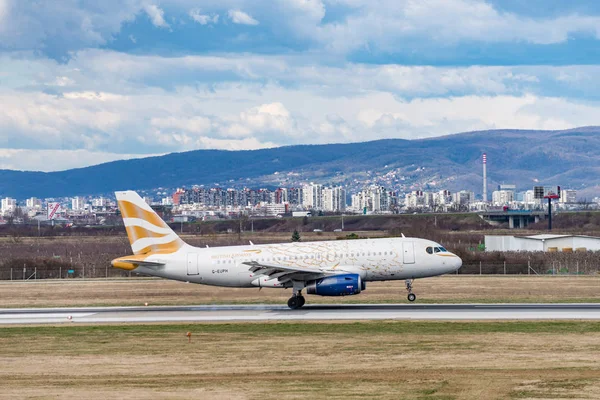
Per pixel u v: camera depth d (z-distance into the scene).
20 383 72.69
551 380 68.25
